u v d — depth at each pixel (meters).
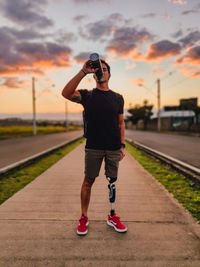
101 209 2.65
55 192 3.38
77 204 2.83
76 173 4.78
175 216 2.44
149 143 12.16
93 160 2.06
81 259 1.64
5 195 3.27
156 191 3.41
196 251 1.75
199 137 17.44
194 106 23.86
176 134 23.11
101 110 1.97
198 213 2.52
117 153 2.10
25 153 8.52
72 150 9.44
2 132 28.70
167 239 1.93
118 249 1.77
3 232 2.06
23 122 72.19
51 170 5.11
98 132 2.01
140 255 1.69
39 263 1.59
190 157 6.90
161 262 1.61
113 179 2.15
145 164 5.91
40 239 1.93
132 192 3.36
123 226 2.06
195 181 3.98
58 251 1.74
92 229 2.12
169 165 5.60
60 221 2.31
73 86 1.81
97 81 2.00
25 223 2.25
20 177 4.48
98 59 1.78
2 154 8.23
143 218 2.39
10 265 1.57
